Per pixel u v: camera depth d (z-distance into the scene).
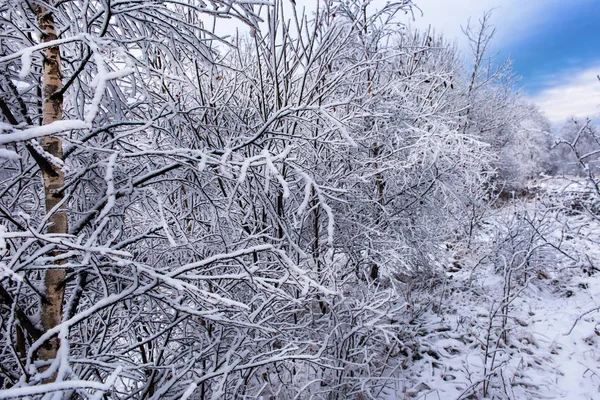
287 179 3.88
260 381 3.83
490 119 13.37
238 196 3.31
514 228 6.47
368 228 4.77
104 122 2.30
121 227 2.27
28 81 2.20
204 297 1.72
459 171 5.70
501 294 5.82
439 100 5.84
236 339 2.66
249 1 1.69
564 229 5.44
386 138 5.18
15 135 1.08
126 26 2.04
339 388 3.71
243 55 4.46
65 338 1.41
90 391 2.16
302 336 3.84
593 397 3.65
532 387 3.94
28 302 2.47
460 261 7.68
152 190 1.83
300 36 3.60
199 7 1.73
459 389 3.98
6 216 1.56
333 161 4.79
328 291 1.84
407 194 5.84
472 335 4.96
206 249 3.43
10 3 1.78
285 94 3.72
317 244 4.62
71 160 2.31
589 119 4.29
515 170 14.95
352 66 3.72
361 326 3.55
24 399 1.39
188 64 3.54
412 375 4.32
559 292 6.00
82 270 1.84
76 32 1.97
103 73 1.17
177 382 2.31
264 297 2.85
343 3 4.41
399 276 6.87
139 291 1.73
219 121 3.80
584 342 4.55
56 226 1.85
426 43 6.48
